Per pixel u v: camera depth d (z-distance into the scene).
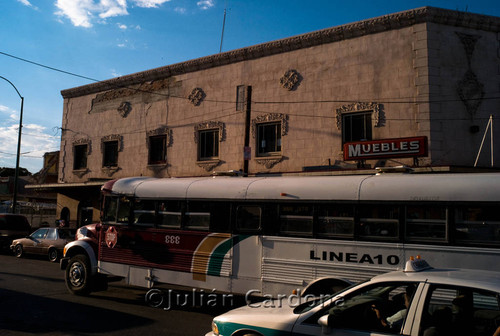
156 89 21.73
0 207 32.38
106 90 23.98
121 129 22.91
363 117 15.90
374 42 15.76
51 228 18.52
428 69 14.66
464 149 14.47
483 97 14.79
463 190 6.60
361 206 7.36
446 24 15.01
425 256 6.75
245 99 18.52
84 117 24.84
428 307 3.92
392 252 6.98
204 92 19.94
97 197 23.64
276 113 17.62
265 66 18.20
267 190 8.24
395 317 4.16
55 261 17.62
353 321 4.20
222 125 19.11
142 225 9.79
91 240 10.70
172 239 9.26
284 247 7.93
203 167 19.53
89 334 7.04
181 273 9.02
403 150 14.03
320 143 16.50
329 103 16.47
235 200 8.55
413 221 6.94
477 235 6.43
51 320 7.89
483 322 3.72
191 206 9.16
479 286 3.77
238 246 8.40
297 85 17.27
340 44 16.47
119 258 10.03
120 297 10.42
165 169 20.84
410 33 15.13
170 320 8.18
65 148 25.56
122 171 22.55
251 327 4.71
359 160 15.23
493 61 15.05
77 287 10.41
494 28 15.23
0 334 6.92
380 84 15.47
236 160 18.52
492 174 6.68
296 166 16.92
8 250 21.23
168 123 21.05
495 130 14.66
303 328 4.37
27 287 11.30
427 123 14.47
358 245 7.25
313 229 7.68
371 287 4.32
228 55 19.11
